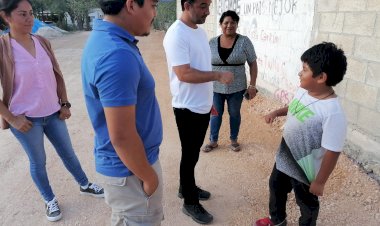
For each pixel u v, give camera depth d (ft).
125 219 5.59
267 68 19.16
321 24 13.20
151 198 5.46
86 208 10.09
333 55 6.01
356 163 11.60
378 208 9.38
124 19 4.72
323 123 6.37
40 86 8.64
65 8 133.80
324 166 6.48
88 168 12.57
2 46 8.15
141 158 4.75
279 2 16.76
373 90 10.78
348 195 10.05
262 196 10.36
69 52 50.70
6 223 9.48
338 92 12.45
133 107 4.44
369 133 11.14
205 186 11.00
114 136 4.48
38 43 8.69
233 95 12.73
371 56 10.70
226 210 9.73
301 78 6.55
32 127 8.75
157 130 5.47
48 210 9.57
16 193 11.00
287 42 16.35
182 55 7.74
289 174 7.24
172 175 11.81
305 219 7.55
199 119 8.46
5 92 8.37
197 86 8.24
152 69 33.12
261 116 17.53
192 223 9.18
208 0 7.70
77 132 16.38
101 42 4.49
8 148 14.70
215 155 13.24
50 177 11.90
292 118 6.97
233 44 12.01
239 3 22.77
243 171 11.92
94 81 4.41
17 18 7.90
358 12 11.04
